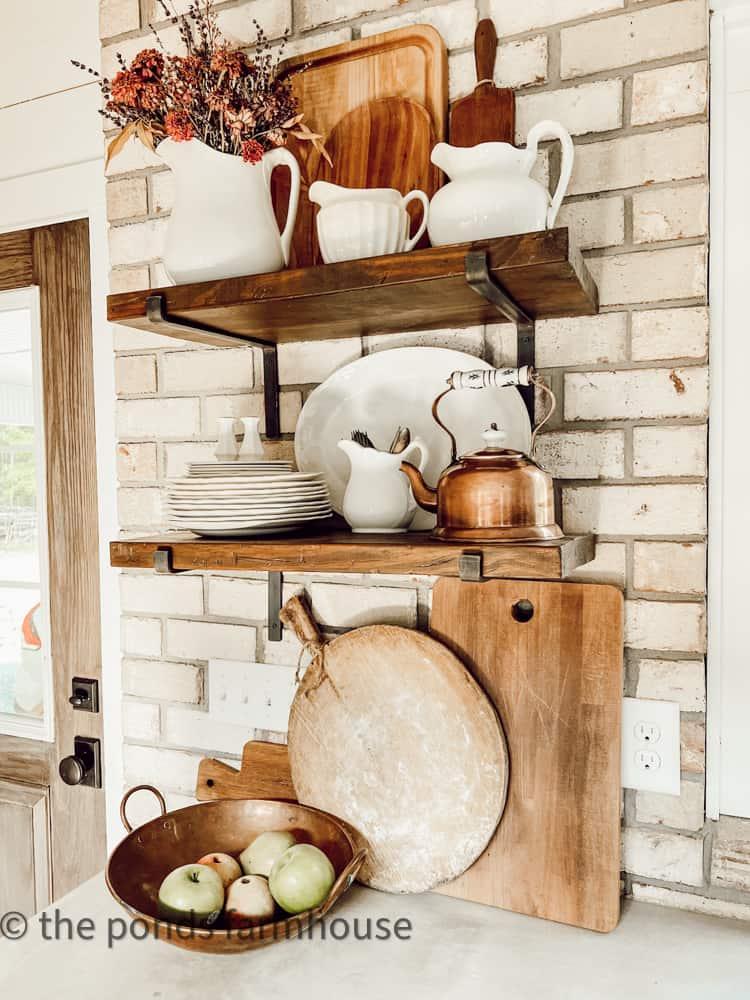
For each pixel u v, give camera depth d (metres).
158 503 1.29
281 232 1.15
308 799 1.10
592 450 1.00
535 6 1.02
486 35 1.03
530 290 0.88
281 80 1.16
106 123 1.33
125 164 1.29
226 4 1.21
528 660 1.01
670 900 0.99
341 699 1.09
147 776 1.31
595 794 0.96
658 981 0.85
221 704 1.23
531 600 1.01
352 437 1.00
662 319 0.97
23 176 1.43
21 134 1.43
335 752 1.09
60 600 1.48
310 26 1.15
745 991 0.83
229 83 0.94
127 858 0.97
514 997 0.83
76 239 1.42
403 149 1.08
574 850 0.97
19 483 1.52
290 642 1.19
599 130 0.99
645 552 0.98
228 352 1.23
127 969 0.90
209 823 1.07
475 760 1.00
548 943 0.93
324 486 1.02
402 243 0.93
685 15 0.95
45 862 1.51
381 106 1.09
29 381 1.50
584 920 0.96
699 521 0.96
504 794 0.99
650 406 0.98
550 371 1.02
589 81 0.99
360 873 1.06
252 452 1.08
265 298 0.90
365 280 0.85
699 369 0.95
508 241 0.78
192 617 1.26
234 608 1.23
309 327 1.07
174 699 1.28
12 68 1.42
